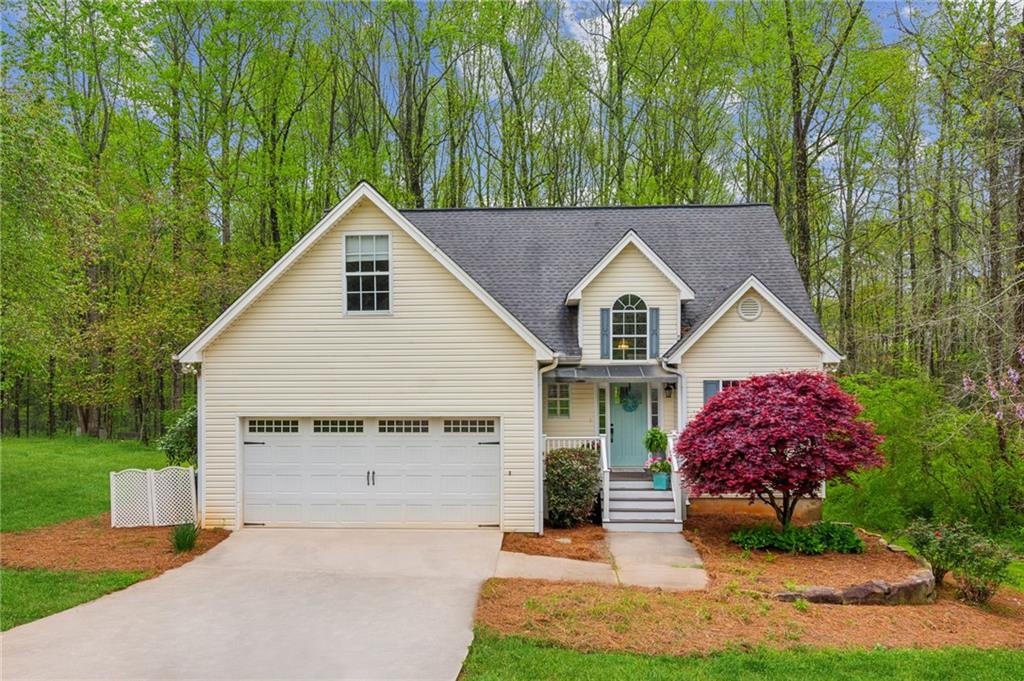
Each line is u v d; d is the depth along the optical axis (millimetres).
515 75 33531
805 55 26000
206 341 14555
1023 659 8398
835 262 31703
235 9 29484
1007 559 11047
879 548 13547
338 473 14773
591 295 17312
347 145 32938
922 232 20922
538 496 14438
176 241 28812
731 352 16438
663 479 15867
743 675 7562
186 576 11172
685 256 19156
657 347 17094
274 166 30297
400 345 14578
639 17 31578
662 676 7430
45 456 23953
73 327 23047
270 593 10297
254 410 14633
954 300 17891
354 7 32250
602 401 17766
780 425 12883
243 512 14773
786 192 29344
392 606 9688
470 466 14711
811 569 11836
